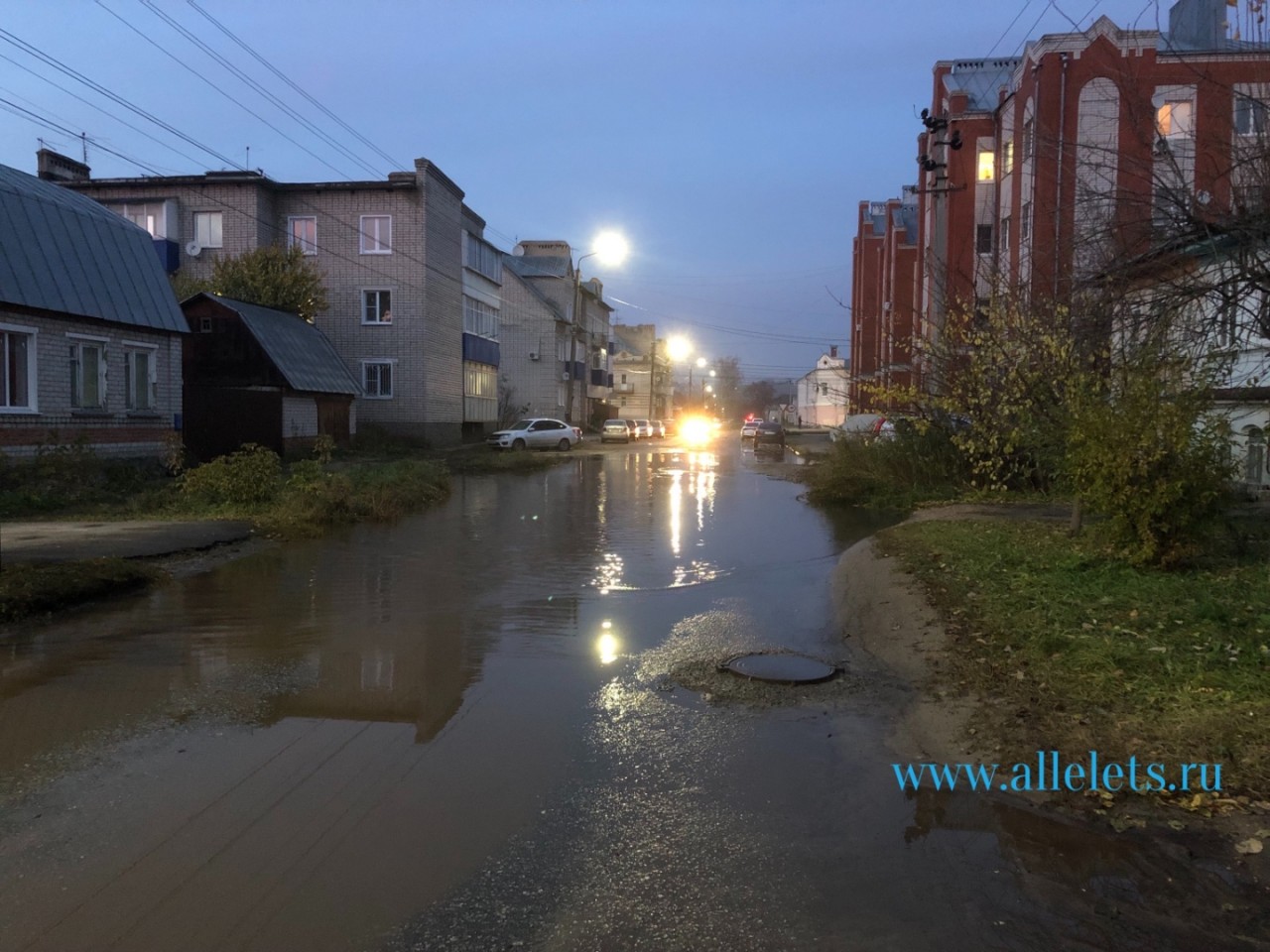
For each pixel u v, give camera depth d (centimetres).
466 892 372
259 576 1077
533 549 1309
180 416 2259
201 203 3550
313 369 2998
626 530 1538
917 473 2005
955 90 3397
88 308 1919
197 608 905
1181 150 1113
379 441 3469
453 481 2567
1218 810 431
